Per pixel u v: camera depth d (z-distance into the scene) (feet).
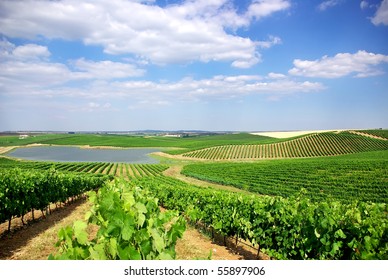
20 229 44.24
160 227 16.14
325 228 23.34
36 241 35.50
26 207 47.55
